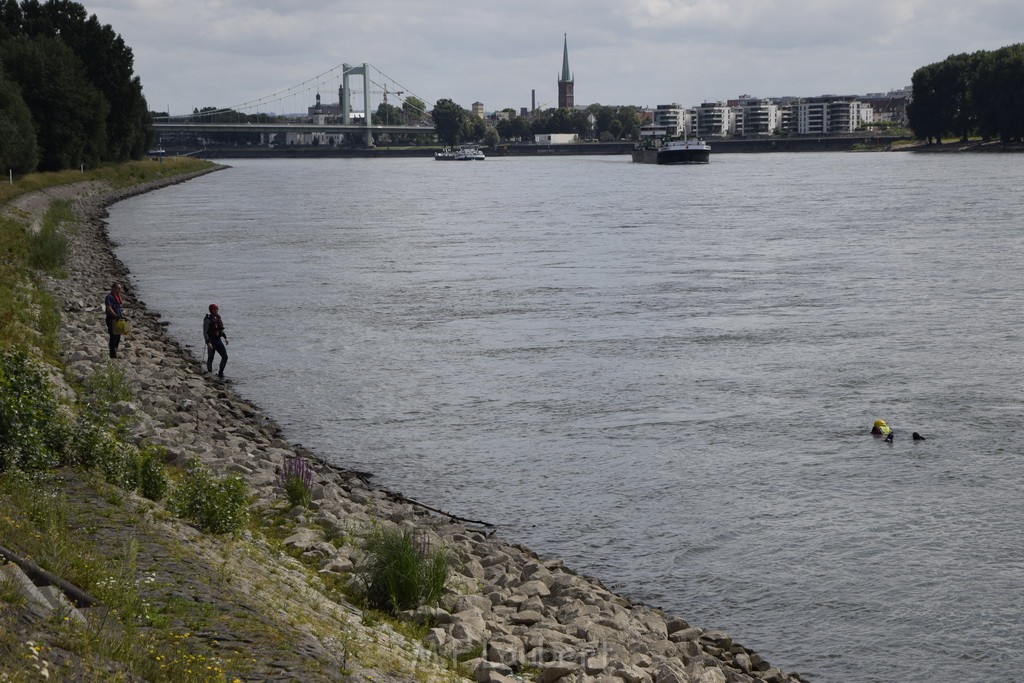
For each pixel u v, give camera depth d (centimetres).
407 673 1359
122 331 3672
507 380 3916
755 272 6838
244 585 1501
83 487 1784
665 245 8662
